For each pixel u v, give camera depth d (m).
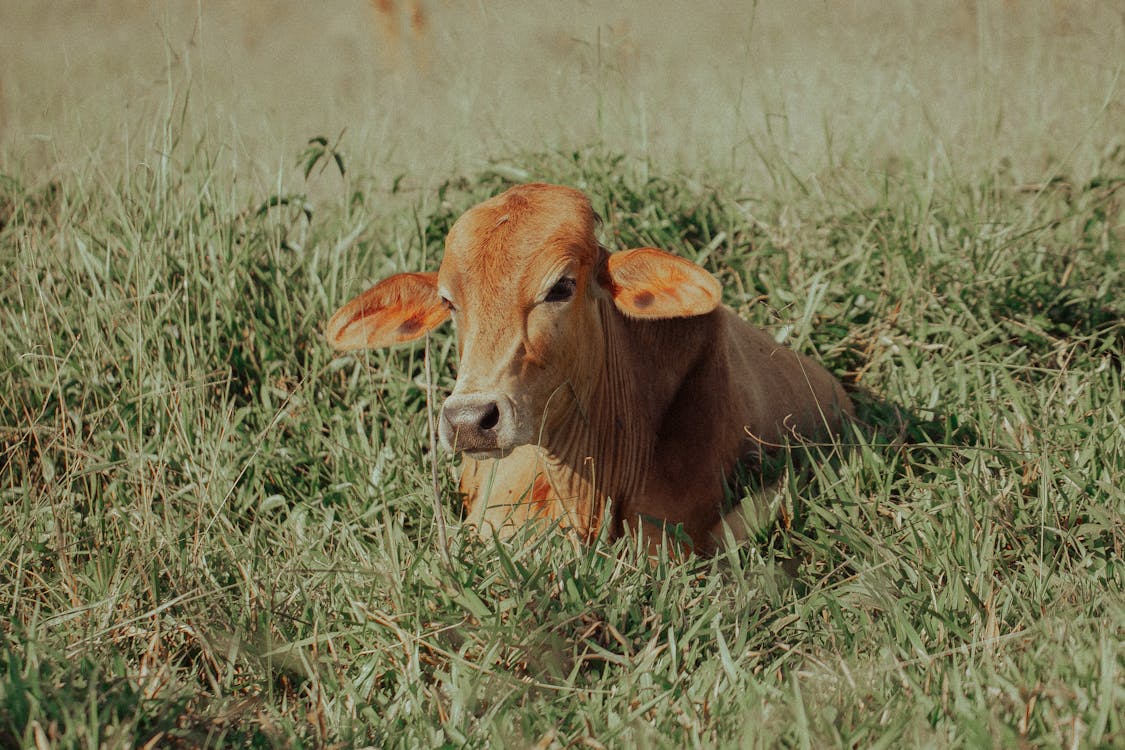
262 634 4.29
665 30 12.39
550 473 5.17
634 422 5.40
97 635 4.16
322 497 5.59
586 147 7.85
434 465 4.36
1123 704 3.36
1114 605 3.84
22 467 5.66
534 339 4.70
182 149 8.04
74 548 4.95
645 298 4.99
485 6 10.52
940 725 3.47
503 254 4.71
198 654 4.37
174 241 6.64
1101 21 10.28
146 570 4.63
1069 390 5.72
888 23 11.35
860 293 6.69
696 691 3.84
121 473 5.51
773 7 12.59
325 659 4.10
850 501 4.93
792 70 10.17
